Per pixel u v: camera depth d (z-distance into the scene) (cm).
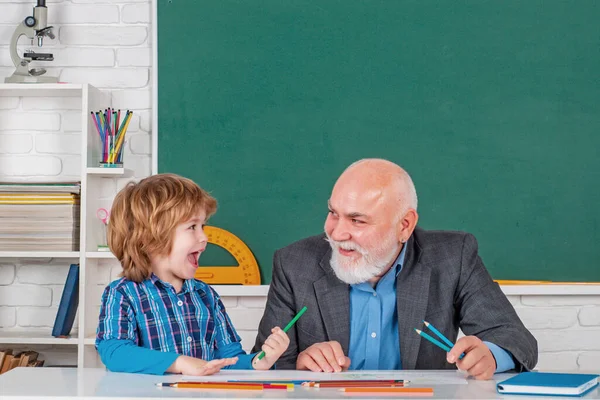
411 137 280
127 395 127
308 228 280
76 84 266
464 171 280
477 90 280
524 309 278
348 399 125
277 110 281
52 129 286
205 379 144
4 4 286
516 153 280
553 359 278
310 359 161
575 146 281
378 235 175
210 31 281
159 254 169
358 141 280
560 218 280
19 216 265
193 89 280
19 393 128
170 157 280
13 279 285
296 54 281
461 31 281
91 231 269
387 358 183
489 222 279
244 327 277
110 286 165
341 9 281
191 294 173
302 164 280
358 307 185
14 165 286
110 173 264
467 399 127
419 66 281
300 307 186
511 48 281
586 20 281
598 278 280
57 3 286
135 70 285
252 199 280
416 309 181
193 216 169
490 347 162
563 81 281
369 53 280
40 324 285
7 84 267
